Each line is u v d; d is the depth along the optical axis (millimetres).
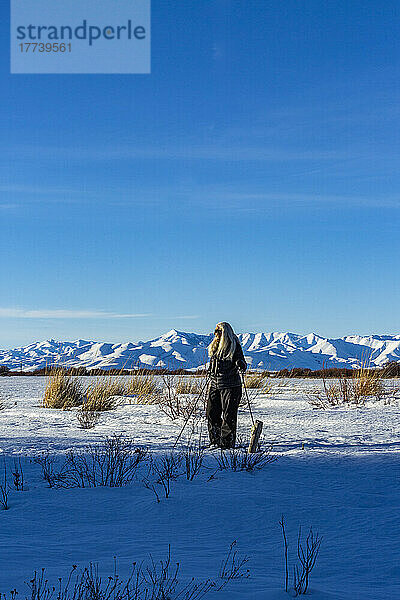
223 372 9867
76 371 24250
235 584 3977
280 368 30641
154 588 3801
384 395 19172
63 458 8883
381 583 4172
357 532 5414
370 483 7281
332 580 4207
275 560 4660
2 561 4406
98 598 3555
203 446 10000
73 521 5820
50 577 4000
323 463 8484
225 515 5906
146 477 7605
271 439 10727
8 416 15484
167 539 5215
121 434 11484
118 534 5371
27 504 6402
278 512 5996
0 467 8328
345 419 13883
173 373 28469
